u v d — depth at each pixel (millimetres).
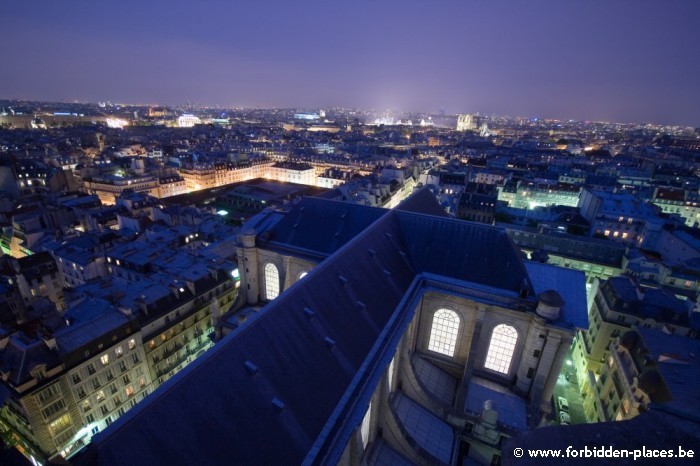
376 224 59438
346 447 34094
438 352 61344
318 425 32000
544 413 52000
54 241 107375
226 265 90625
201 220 128375
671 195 164750
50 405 56375
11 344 56656
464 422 51438
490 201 148250
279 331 34062
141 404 23625
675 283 94875
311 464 28391
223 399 27406
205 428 25484
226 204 178750
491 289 55219
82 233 112062
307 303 38500
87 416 61312
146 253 93188
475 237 60031
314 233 70062
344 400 34094
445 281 57062
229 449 25875
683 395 46844
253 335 31875
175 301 74625
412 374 52031
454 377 60344
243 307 74375
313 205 73312
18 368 54188
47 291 87062
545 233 114625
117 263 92312
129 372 66500
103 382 62844
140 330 67188
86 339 60625
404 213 65875
